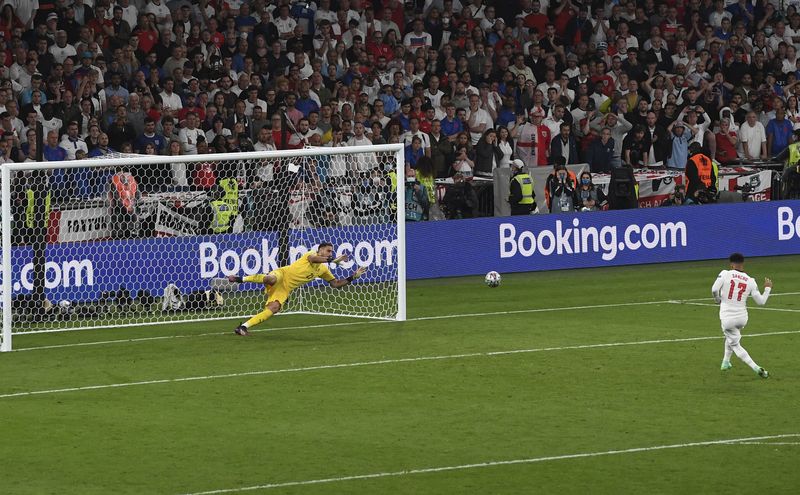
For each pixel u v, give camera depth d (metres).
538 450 36.09
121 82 81.50
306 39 91.00
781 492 31.72
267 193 70.69
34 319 61.91
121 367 49.72
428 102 87.12
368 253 72.31
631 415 40.41
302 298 66.56
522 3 99.56
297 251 70.75
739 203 84.31
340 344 54.44
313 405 42.34
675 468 34.06
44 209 62.75
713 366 48.50
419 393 44.12
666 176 87.56
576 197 83.44
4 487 32.72
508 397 43.31
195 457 35.59
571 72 95.56
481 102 90.31
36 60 80.00
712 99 97.25
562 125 87.69
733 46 102.69
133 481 33.19
